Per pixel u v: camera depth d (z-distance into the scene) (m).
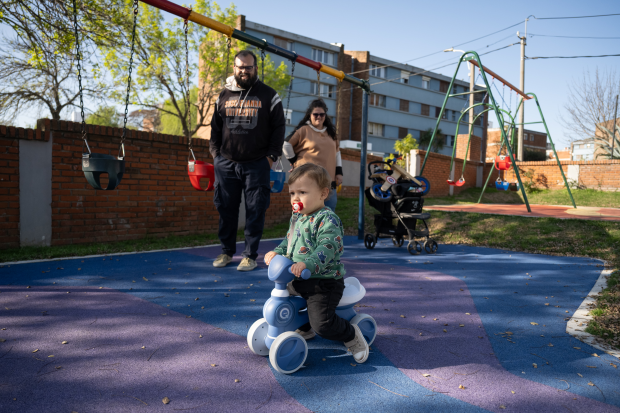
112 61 14.78
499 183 11.95
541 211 10.34
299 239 2.30
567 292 3.79
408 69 37.09
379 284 4.02
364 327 2.42
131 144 6.12
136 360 2.19
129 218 6.14
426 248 6.03
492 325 2.90
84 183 5.68
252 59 4.29
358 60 34.16
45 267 4.29
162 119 30.02
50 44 8.05
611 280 4.11
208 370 2.10
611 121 25.12
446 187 17.08
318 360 2.28
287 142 5.09
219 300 3.32
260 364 2.20
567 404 1.85
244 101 4.43
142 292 3.49
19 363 2.10
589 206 13.48
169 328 2.67
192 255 5.29
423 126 38.50
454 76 10.16
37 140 5.28
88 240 5.75
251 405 1.78
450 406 1.81
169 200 6.61
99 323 2.71
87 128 5.62
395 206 6.20
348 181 12.63
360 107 34.44
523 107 20.64
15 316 2.79
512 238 6.86
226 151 4.51
